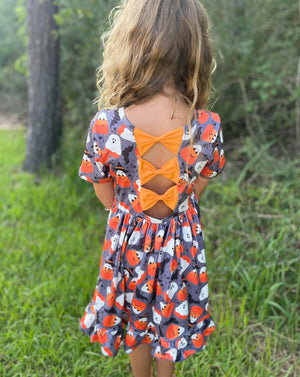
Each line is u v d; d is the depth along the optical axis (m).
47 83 4.59
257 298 2.50
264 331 2.39
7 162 5.08
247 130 4.34
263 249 2.67
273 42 3.91
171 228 1.53
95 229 3.55
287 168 3.39
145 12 1.36
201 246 1.63
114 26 1.51
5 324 2.43
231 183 3.60
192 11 1.38
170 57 1.35
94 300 1.81
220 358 2.17
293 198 3.04
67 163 4.61
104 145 1.42
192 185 1.55
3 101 8.00
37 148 4.72
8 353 2.20
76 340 2.30
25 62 5.43
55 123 4.78
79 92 5.43
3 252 3.15
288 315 2.35
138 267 1.55
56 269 2.94
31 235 3.44
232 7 4.00
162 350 1.61
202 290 1.65
